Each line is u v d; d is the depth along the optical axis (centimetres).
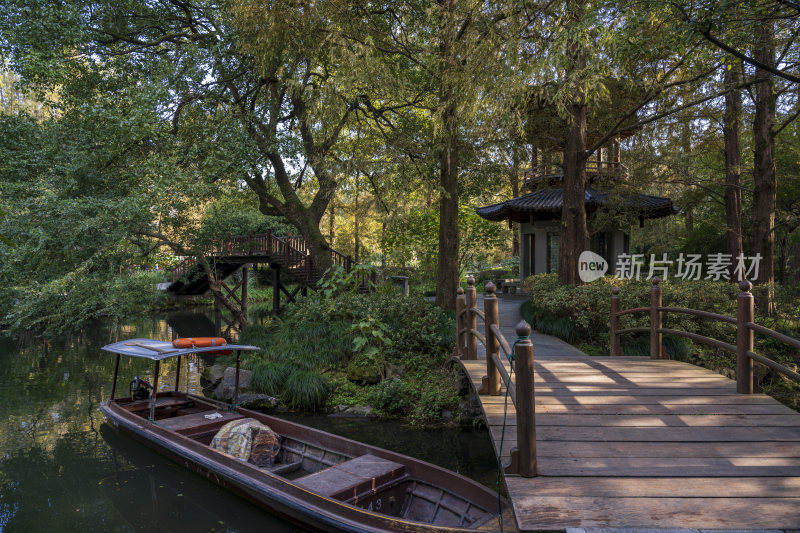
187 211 1570
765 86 1300
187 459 643
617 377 594
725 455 353
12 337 1814
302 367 1048
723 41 904
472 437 776
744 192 1630
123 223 1253
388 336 1088
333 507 457
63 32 1262
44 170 1235
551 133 1403
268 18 1184
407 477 538
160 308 2623
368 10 1293
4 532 524
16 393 1094
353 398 946
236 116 1542
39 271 1193
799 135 1554
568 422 427
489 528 411
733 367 1005
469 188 1731
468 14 1026
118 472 680
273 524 531
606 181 1456
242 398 977
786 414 444
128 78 1468
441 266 1295
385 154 1274
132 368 1352
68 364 1407
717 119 1226
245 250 1906
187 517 556
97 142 1297
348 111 1482
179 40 1605
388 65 1253
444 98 1164
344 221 3691
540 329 1175
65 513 568
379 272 1658
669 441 381
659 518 266
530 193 1947
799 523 260
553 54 894
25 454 746
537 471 327
